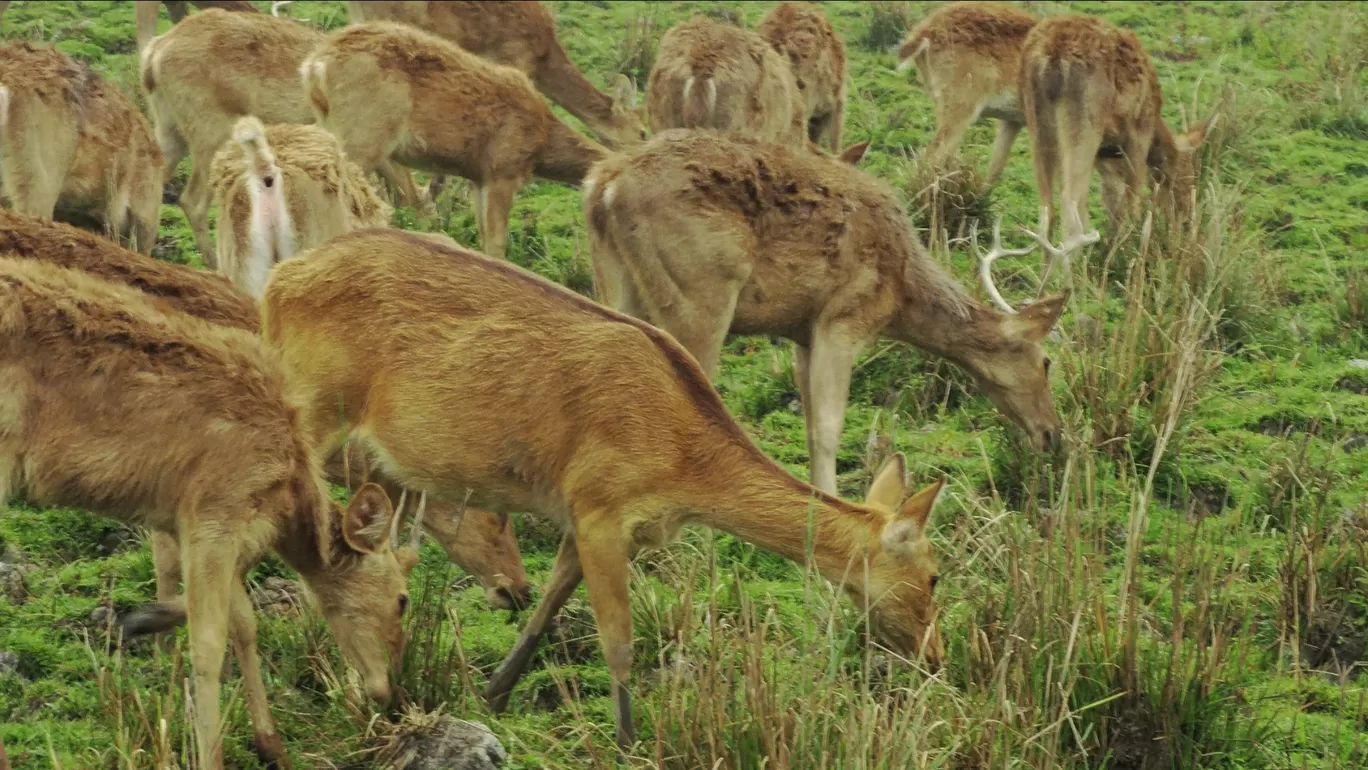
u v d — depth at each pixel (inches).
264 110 544.4
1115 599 342.3
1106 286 476.4
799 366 411.2
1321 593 352.2
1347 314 489.1
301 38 553.6
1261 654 339.0
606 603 292.4
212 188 430.3
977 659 309.6
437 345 303.6
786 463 414.9
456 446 300.5
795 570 362.9
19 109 457.4
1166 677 305.9
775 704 276.8
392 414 305.4
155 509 273.0
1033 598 311.4
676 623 326.3
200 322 283.9
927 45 581.6
